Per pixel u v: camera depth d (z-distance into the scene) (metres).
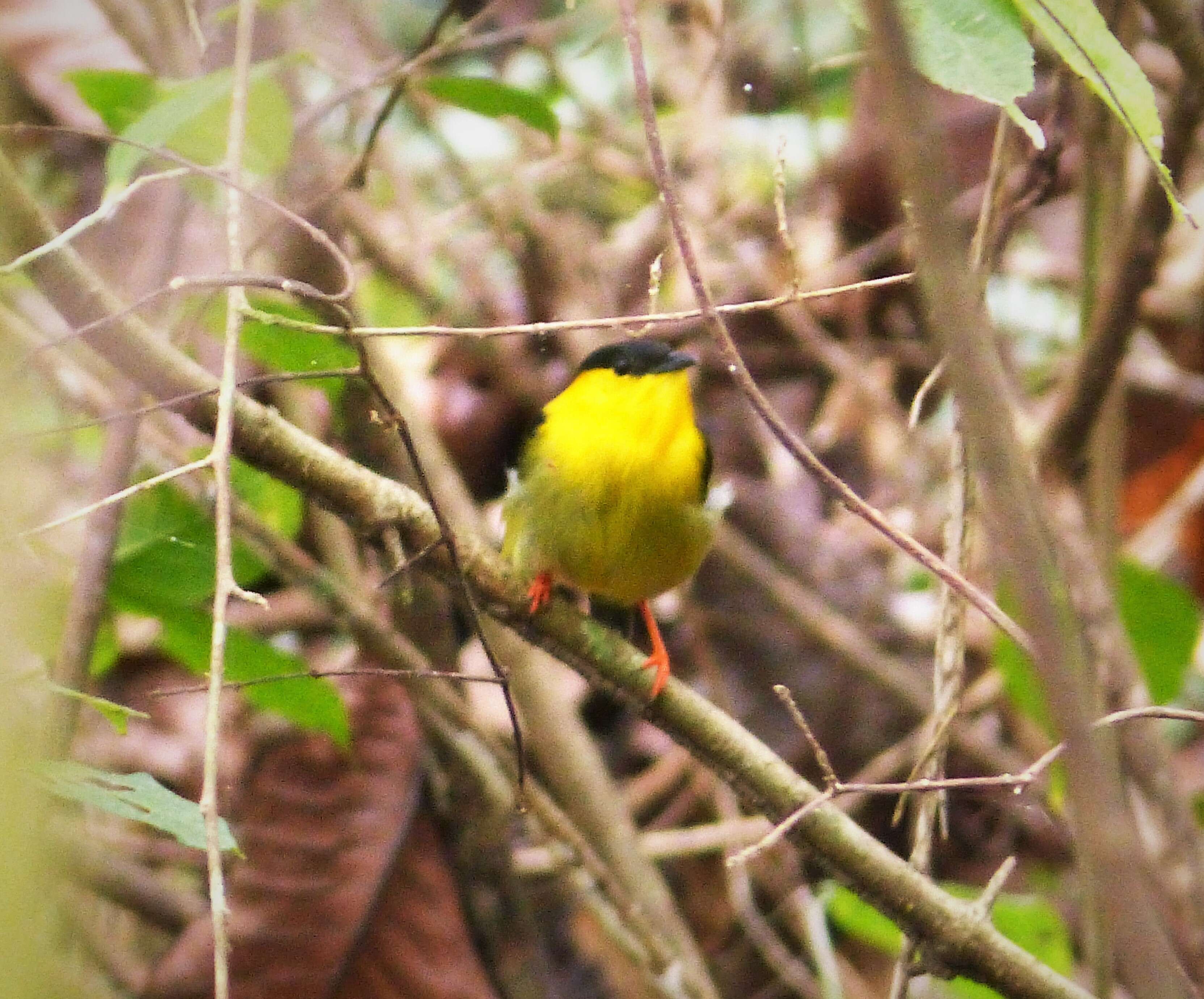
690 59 13.52
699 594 12.30
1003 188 7.30
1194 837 8.69
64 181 10.16
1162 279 13.10
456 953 8.66
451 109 13.37
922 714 11.38
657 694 7.21
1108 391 8.75
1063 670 3.22
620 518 8.45
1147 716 6.30
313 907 8.70
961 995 9.67
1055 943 9.35
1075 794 3.33
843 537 12.47
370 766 8.97
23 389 6.36
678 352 8.87
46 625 7.28
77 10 9.46
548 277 12.10
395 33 13.12
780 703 11.87
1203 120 8.17
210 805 4.83
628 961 10.06
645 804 12.29
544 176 12.85
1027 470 7.29
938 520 12.17
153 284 7.89
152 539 7.86
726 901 11.63
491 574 7.23
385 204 13.19
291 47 9.09
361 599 9.59
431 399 11.64
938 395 12.77
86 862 9.32
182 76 8.77
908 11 5.08
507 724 11.10
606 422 8.45
